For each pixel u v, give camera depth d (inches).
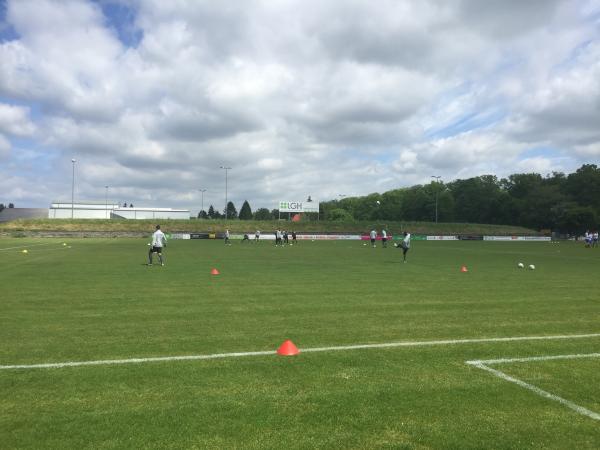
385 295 480.1
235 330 312.7
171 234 2603.3
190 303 421.4
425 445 149.8
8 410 174.1
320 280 610.2
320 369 226.8
